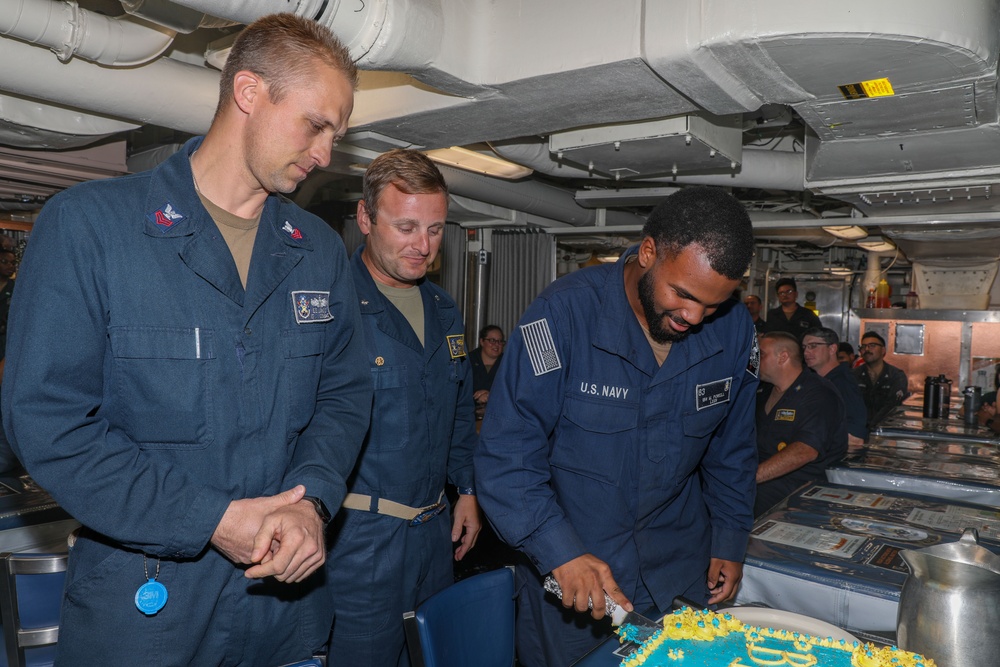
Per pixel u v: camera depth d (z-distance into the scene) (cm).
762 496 302
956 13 181
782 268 892
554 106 257
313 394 131
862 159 302
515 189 501
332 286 138
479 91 240
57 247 104
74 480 103
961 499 244
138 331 110
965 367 648
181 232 114
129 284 110
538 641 167
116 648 112
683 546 164
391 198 183
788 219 474
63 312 104
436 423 201
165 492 107
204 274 115
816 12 178
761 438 314
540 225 601
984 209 400
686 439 155
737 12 184
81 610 113
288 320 127
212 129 117
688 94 223
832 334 400
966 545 112
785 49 189
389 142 324
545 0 221
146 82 273
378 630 186
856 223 453
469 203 536
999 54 211
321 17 186
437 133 305
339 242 143
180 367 113
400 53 207
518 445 145
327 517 119
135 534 105
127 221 111
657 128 294
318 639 136
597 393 150
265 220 126
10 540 215
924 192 350
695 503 169
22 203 538
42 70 246
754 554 173
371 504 185
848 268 852
